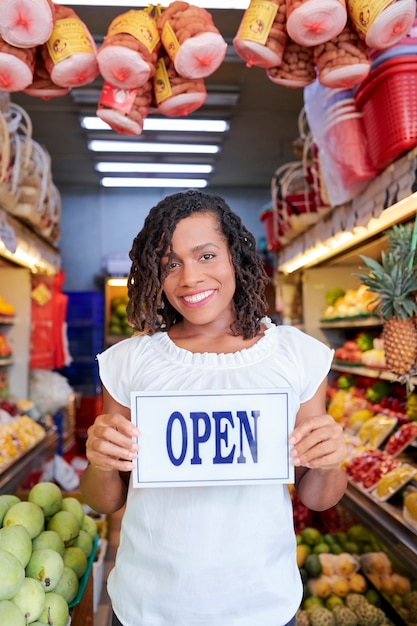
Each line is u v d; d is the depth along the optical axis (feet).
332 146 8.56
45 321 16.75
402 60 6.77
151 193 26.71
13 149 10.57
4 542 5.34
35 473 12.23
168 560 4.07
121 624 4.23
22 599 4.89
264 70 14.28
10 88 6.74
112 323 24.86
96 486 4.48
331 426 3.98
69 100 15.81
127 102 6.85
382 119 7.23
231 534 4.06
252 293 4.57
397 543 7.27
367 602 8.60
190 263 4.27
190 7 6.52
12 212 11.69
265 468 3.98
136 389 4.37
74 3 11.02
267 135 18.86
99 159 21.31
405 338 6.47
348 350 13.15
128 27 6.36
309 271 15.34
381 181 8.05
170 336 4.79
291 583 4.25
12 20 5.88
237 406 4.00
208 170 23.11
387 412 10.61
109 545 11.64
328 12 5.84
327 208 10.95
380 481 8.70
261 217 16.71
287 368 4.35
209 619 4.01
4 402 13.94
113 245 26.58
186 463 3.97
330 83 6.66
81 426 21.98
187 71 6.61
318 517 11.51
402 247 6.69
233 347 4.54
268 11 6.31
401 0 5.73
